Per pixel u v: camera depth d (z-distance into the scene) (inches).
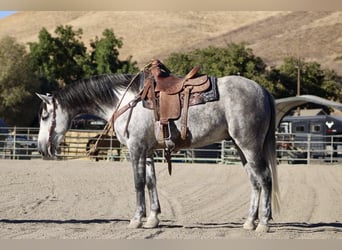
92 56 2142.0
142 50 4237.2
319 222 426.6
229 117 366.6
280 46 4040.4
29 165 971.9
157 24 4756.4
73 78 2112.5
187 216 454.6
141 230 373.1
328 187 698.2
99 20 4918.8
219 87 370.6
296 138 1299.2
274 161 375.9
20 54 1873.8
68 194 590.9
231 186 703.1
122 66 2107.5
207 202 546.9
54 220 422.9
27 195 576.1
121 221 418.6
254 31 4525.1
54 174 815.1
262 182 368.8
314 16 4630.9
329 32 4168.3
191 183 733.9
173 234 358.6
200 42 4347.9
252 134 366.3
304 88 2016.5
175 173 871.7
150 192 389.4
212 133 370.0
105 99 395.9
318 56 3769.7
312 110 1710.1
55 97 405.1
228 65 1893.5
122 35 4534.9
